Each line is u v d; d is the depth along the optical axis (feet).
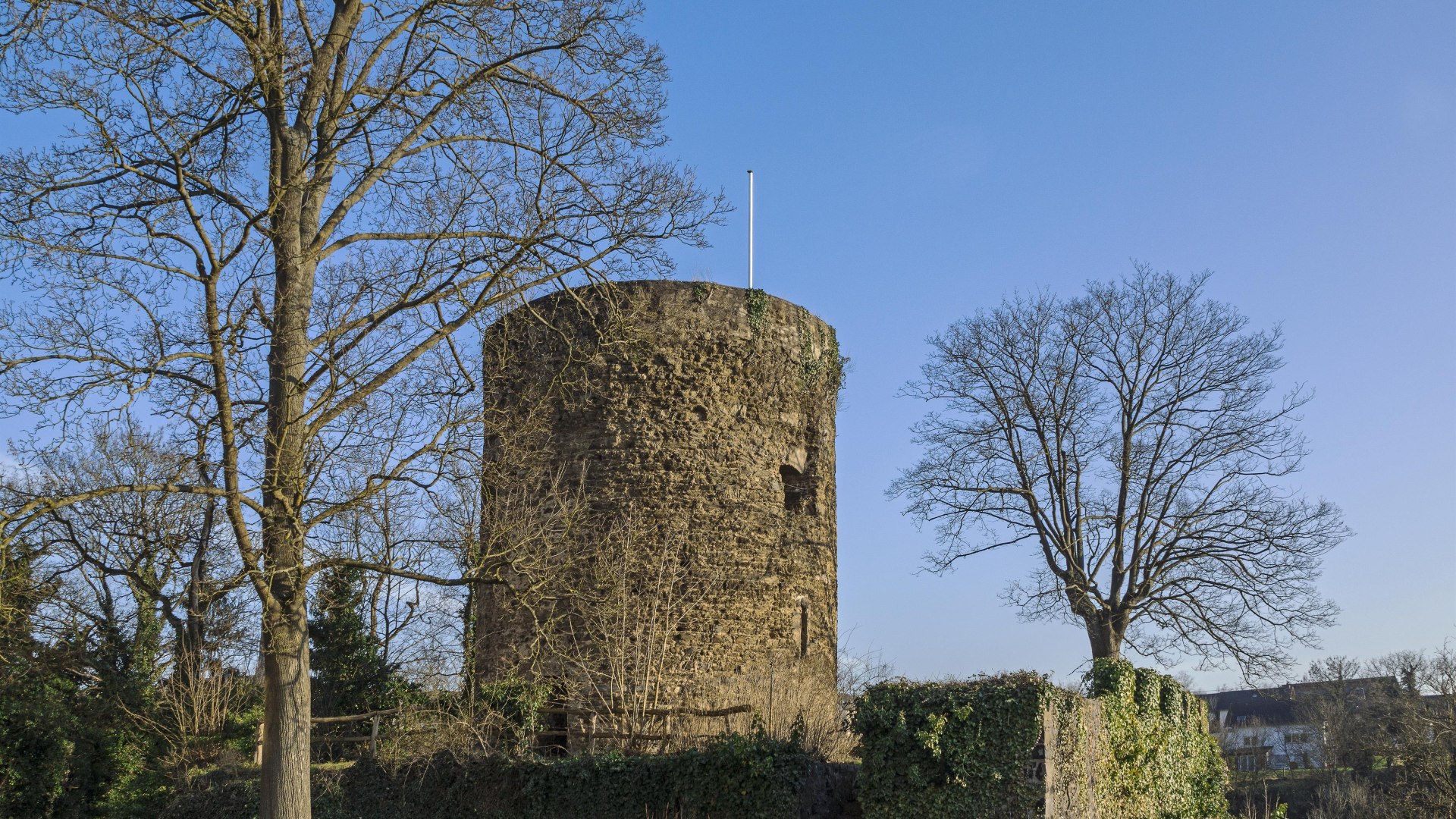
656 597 56.29
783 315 65.00
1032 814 35.50
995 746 36.35
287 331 33.86
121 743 61.21
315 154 35.99
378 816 50.55
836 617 66.23
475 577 36.91
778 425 63.57
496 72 38.24
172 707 64.54
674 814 44.37
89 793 58.80
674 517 59.21
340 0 37.83
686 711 50.37
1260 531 72.43
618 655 54.49
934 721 36.65
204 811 54.08
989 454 79.20
